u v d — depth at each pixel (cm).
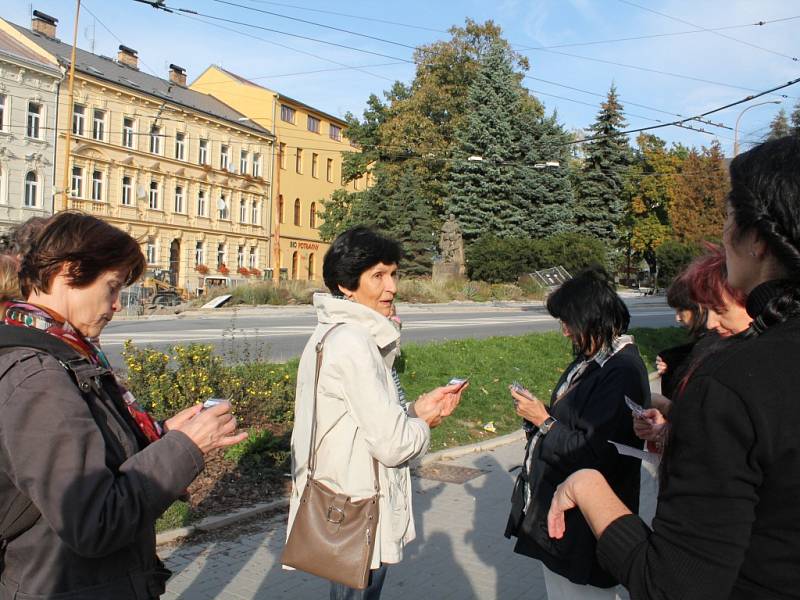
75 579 170
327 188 6066
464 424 830
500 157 4247
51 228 184
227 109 5203
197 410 210
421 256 4253
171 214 4481
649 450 278
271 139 5316
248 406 679
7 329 171
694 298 249
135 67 4706
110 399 187
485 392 945
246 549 461
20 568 168
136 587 181
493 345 1304
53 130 3681
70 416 163
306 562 245
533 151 4350
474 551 477
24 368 166
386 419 241
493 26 4722
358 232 287
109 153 4009
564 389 311
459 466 686
